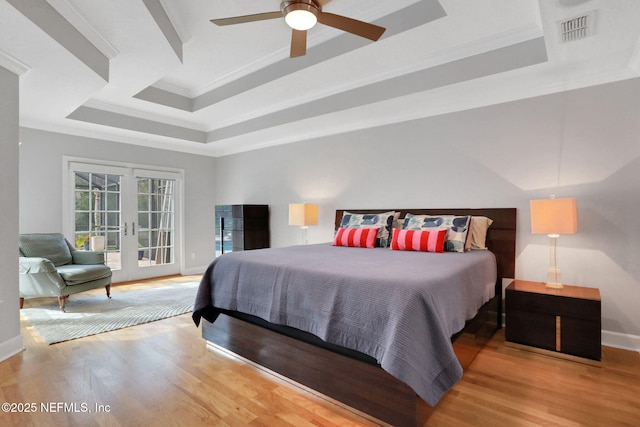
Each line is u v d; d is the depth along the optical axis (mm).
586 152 2865
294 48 2385
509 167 3240
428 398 1557
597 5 1942
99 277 3934
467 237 3182
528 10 2387
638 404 1904
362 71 3375
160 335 2979
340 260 2518
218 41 3209
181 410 1845
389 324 1648
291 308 2105
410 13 2582
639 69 2580
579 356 2455
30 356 2514
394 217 3785
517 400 1946
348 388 1838
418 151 3820
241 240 5180
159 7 2523
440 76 3105
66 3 2209
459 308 2051
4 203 2438
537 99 3086
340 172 4527
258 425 1724
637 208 2666
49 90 3084
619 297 2730
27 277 3562
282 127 4539
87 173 4781
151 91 4285
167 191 5773
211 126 5422
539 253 3094
